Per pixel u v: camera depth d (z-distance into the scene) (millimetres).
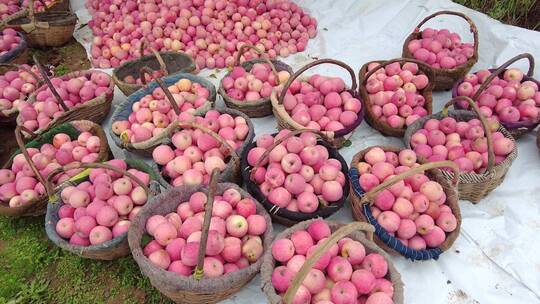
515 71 1963
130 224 1343
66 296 1505
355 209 1520
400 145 1945
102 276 1538
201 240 1092
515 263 1468
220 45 2465
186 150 1628
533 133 1953
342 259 1230
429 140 1707
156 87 2043
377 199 1421
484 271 1467
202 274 1159
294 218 1447
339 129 1744
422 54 2102
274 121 2107
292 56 2539
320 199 1494
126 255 1555
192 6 2588
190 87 2039
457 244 1542
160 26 2490
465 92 1904
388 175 1481
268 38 2500
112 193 1515
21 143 1493
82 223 1393
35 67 2311
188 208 1441
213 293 1223
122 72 2250
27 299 1500
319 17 2760
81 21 2965
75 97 2055
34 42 2641
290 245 1260
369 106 1915
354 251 1248
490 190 1654
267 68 2104
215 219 1362
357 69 2422
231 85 2049
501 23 2471
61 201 1537
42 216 1741
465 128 1713
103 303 1479
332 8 2781
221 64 2426
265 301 1418
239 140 1764
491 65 2330
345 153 1932
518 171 1793
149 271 1214
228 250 1295
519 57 1793
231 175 1607
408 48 2207
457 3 2719
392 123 1872
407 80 1992
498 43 2381
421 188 1452
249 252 1328
